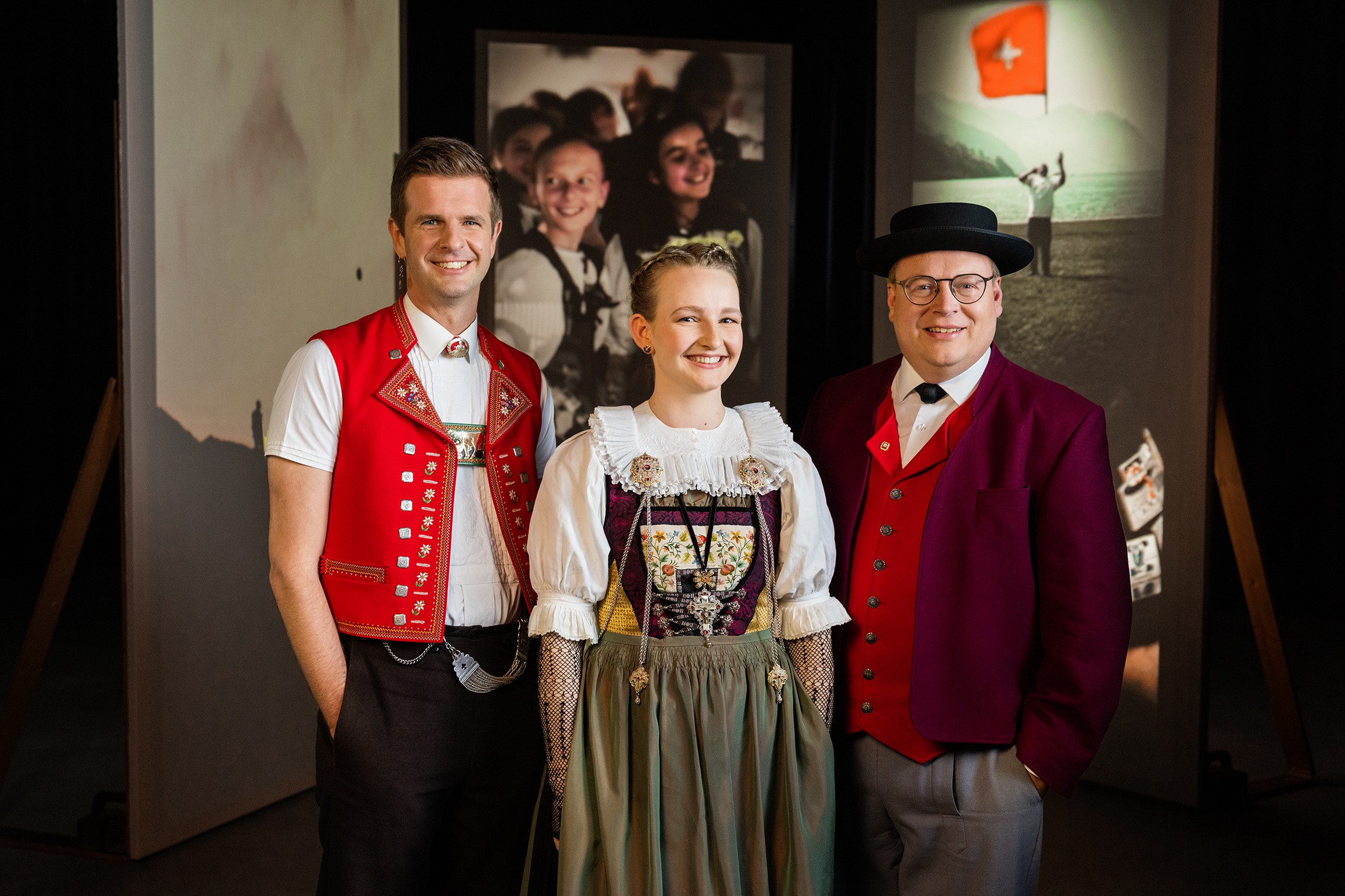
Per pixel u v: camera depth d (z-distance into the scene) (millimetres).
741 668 1614
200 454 3025
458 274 1772
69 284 6926
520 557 1837
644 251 4352
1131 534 3467
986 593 1677
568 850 1535
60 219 6855
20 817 3201
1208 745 3990
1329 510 6078
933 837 1689
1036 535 1710
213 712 3098
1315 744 3969
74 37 6684
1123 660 1683
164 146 2855
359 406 1761
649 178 4336
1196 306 3268
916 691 1666
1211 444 3250
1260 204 6035
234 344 3129
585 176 4309
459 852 1830
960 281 1669
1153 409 3385
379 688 1736
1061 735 1642
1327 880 2820
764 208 4395
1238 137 6012
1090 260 3502
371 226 3748
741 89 4363
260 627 3277
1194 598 3295
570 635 1597
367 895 1726
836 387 1978
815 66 4395
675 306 1606
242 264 3148
